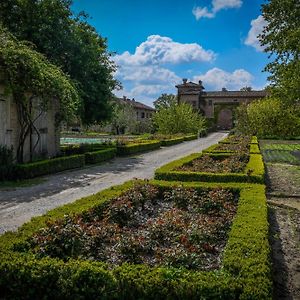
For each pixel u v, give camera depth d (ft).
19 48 40.37
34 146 47.06
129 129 168.55
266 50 28.02
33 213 24.63
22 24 56.34
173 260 13.99
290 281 15.17
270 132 111.04
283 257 17.88
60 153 55.16
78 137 131.95
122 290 11.32
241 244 14.05
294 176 44.34
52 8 56.75
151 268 12.22
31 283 12.00
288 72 27.71
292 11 25.72
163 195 27.22
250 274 11.44
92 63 62.18
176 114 137.80
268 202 29.53
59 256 14.21
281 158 64.80
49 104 47.67
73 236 14.71
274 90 31.94
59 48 57.52
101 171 46.83
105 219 19.27
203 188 26.66
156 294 11.03
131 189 24.68
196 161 42.93
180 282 10.98
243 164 39.65
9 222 22.40
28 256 12.78
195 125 143.23
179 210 22.29
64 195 30.81
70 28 59.36
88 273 11.71
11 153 39.17
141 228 19.33
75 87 53.83
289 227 22.97
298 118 36.22
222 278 11.21
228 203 23.30
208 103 222.28
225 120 203.82
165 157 66.49
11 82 39.09
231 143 73.72
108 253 15.31
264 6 26.63
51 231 14.84
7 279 12.12
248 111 115.14
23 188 33.55
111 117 69.51
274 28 27.14
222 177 31.73
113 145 69.72
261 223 16.98
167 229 17.47
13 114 42.63
